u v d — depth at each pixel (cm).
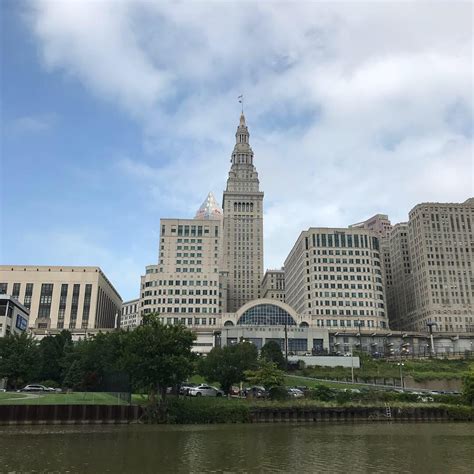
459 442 5872
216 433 6412
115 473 3950
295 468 4241
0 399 7556
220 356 10250
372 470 4197
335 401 8988
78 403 7275
